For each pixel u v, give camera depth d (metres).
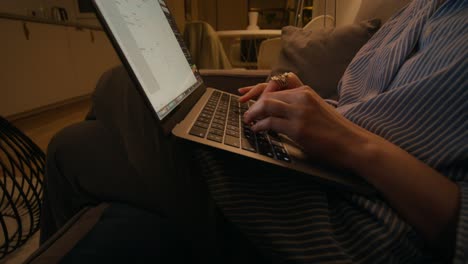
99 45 3.45
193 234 0.30
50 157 0.32
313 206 0.28
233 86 0.83
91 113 0.42
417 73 0.39
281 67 0.82
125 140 0.34
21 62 2.30
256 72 0.84
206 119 0.38
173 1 3.16
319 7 2.30
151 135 0.36
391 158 0.28
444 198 0.26
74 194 0.30
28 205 0.87
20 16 2.24
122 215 0.28
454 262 0.22
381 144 0.30
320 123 0.30
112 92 0.40
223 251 0.31
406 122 0.34
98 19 0.26
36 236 0.88
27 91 2.38
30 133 2.10
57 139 0.33
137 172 0.32
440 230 0.26
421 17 0.45
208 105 0.48
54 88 2.71
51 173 0.31
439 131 0.31
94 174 0.30
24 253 0.81
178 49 0.55
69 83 2.92
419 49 0.44
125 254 0.23
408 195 0.27
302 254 0.24
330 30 0.85
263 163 0.29
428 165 0.30
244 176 0.30
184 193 0.33
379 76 0.48
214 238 0.31
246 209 0.27
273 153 0.31
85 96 3.31
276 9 4.49
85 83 3.20
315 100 0.31
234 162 0.31
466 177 0.29
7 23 2.14
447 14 0.40
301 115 0.30
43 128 2.23
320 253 0.24
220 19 5.12
